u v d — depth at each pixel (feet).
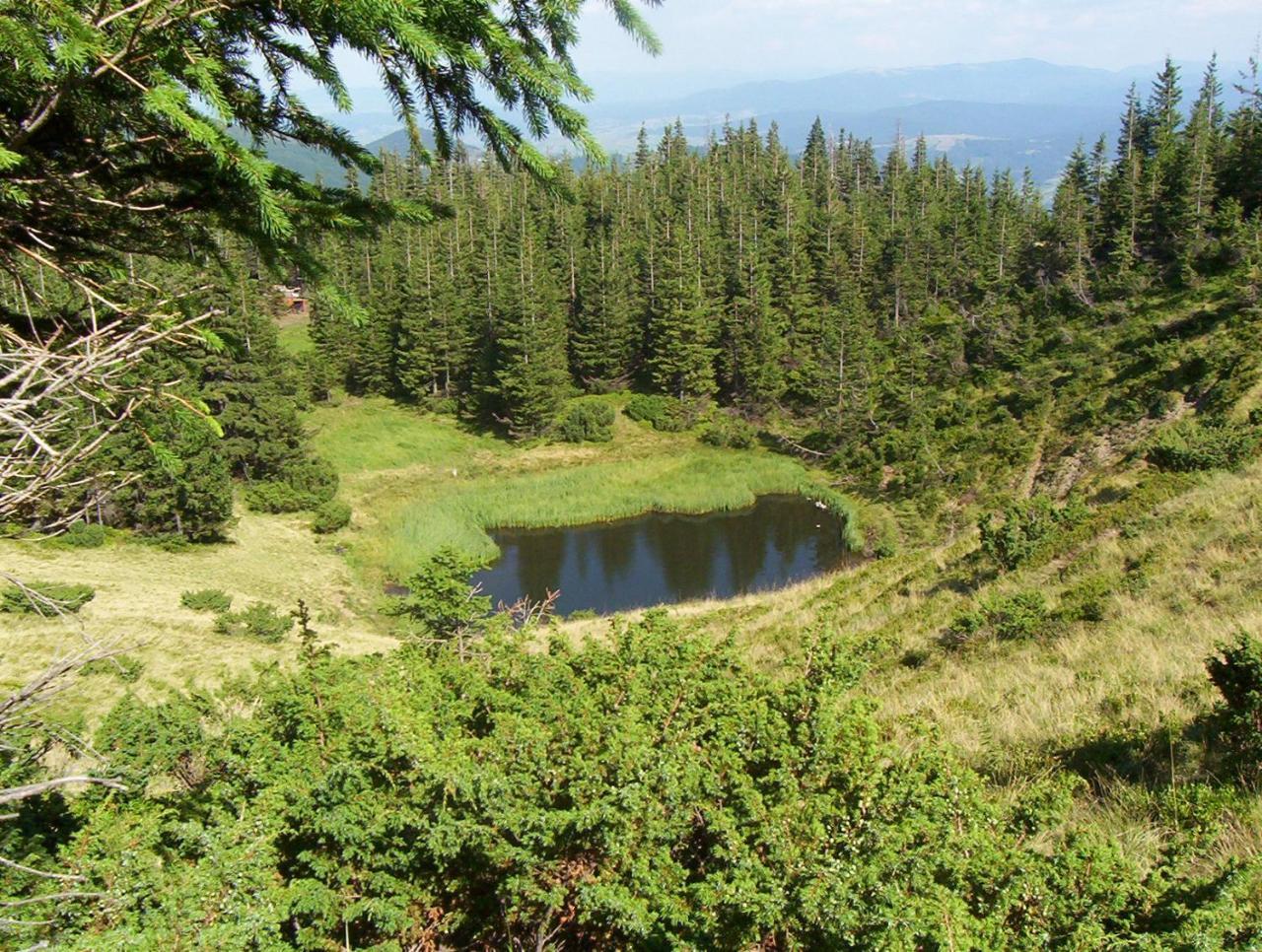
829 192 269.03
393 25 11.67
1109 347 159.53
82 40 10.47
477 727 18.49
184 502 121.19
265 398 149.48
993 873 12.48
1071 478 126.52
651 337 218.59
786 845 12.90
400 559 130.41
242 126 14.12
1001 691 36.94
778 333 217.15
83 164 13.76
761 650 59.31
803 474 170.91
